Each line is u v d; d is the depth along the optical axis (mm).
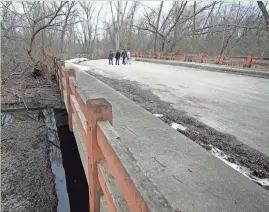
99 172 2047
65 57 24594
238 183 2512
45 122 8250
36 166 5402
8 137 6770
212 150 3688
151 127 4051
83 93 2961
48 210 4148
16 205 4133
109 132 1719
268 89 9039
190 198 2244
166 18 34500
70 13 20156
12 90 11000
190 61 20812
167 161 2910
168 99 7062
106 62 24375
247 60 14812
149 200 1073
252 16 27547
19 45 13844
